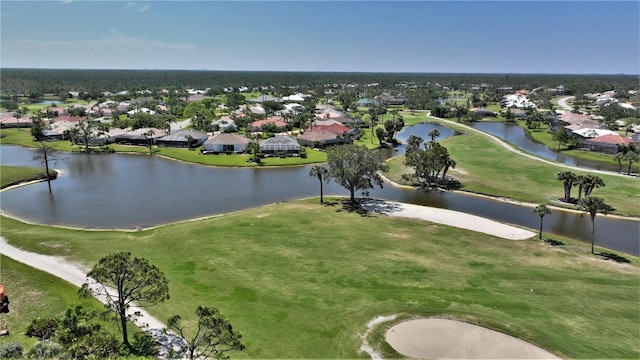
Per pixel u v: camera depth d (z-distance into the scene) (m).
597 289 41.75
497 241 55.41
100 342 25.81
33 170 94.06
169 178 93.44
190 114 189.50
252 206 73.12
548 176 89.25
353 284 41.88
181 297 39.00
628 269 47.16
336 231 57.28
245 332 33.47
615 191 78.12
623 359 30.64
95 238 55.66
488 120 193.38
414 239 55.25
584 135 130.62
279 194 80.62
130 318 34.66
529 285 42.38
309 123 155.62
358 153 70.81
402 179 88.94
